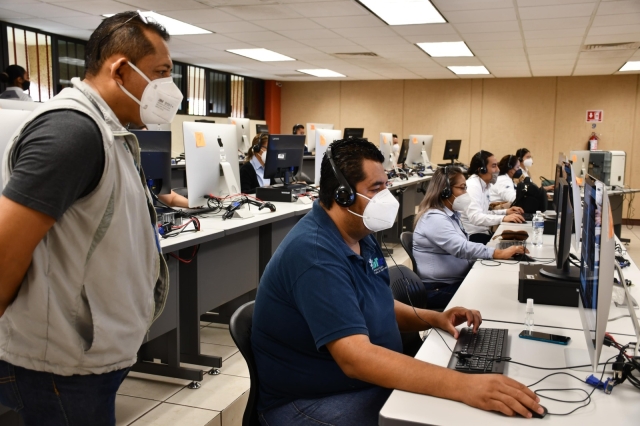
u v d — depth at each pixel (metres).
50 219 1.06
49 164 1.05
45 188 1.05
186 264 2.83
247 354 1.48
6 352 1.16
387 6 5.27
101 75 1.27
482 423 1.10
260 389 1.49
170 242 2.43
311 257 1.37
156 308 1.43
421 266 3.01
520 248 2.84
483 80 10.48
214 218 3.22
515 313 1.90
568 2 4.85
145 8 5.59
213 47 7.73
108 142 1.15
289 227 3.92
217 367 2.79
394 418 1.12
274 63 9.20
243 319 1.55
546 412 1.15
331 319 1.31
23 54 6.70
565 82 9.93
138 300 1.29
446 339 1.63
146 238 1.32
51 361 1.16
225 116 10.64
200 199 3.28
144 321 1.33
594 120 9.81
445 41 6.79
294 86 11.84
